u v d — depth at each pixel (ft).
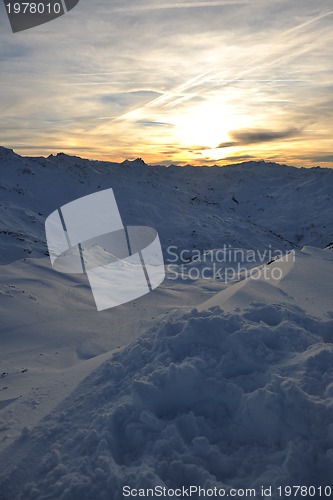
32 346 49.93
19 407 16.52
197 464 10.73
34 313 66.59
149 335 18.17
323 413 10.82
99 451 11.38
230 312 18.29
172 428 11.68
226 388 12.90
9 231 197.16
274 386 12.02
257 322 17.58
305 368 13.19
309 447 10.43
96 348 48.96
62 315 69.00
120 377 15.71
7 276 88.63
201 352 15.08
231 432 11.86
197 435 11.86
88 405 14.30
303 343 15.31
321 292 30.25
